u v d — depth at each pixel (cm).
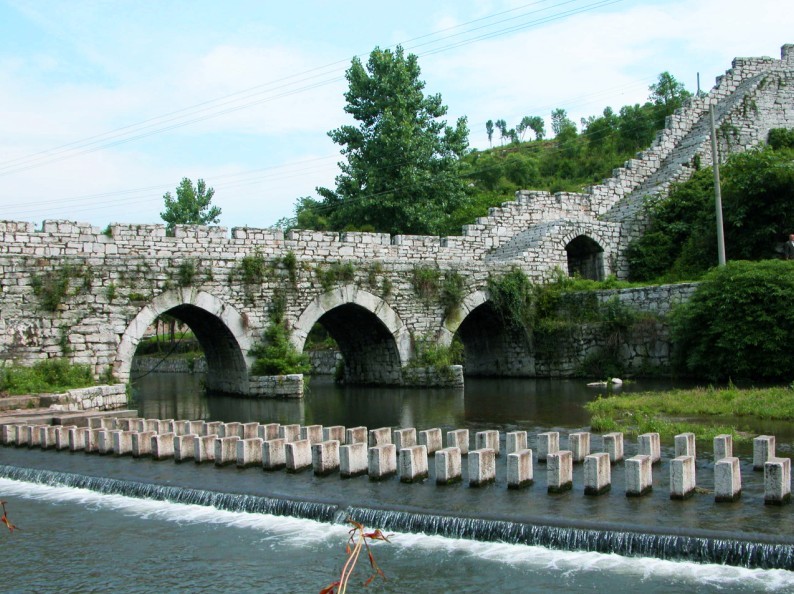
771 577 994
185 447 1727
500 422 2117
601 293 3269
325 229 4922
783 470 1189
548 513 1200
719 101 4466
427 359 3188
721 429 1733
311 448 1639
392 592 1033
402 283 3203
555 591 1003
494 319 3538
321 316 3275
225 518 1366
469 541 1183
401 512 1257
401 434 1675
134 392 3359
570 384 3055
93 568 1170
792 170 3108
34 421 2075
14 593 1089
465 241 3669
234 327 2867
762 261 2675
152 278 2706
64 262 2577
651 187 4069
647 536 1087
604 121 7756
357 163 4750
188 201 5775
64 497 1548
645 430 1788
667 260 3716
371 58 4903
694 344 2780
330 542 1226
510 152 8912
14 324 2491
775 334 2481
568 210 4028
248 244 2958
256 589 1076
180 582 1109
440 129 5047
